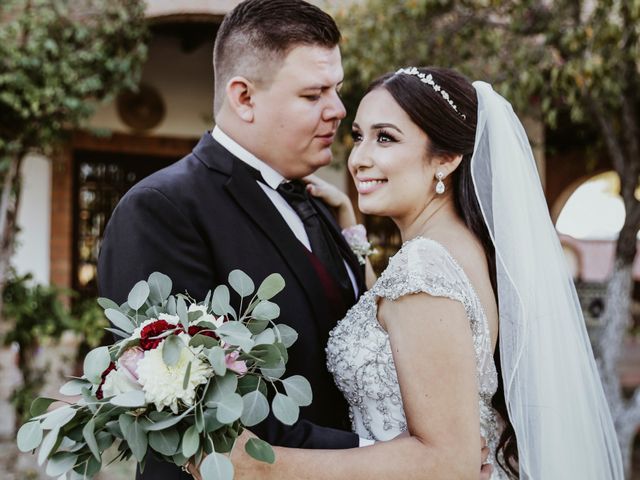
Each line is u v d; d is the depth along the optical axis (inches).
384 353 72.8
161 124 335.0
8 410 232.1
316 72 81.1
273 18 80.6
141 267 75.5
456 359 64.5
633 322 389.1
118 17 231.9
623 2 171.0
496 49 193.0
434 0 192.1
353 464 64.2
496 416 77.9
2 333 234.2
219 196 80.7
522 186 77.7
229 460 59.0
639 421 187.8
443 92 75.5
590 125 228.5
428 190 76.9
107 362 60.6
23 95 221.5
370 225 334.3
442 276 67.1
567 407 76.0
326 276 83.6
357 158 76.9
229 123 84.3
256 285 78.7
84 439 60.7
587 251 504.4
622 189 195.0
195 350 60.3
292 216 86.7
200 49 334.3
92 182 338.0
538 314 75.5
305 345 79.0
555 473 74.2
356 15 203.5
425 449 63.7
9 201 233.8
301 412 77.5
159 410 59.1
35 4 224.5
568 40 176.7
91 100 321.4
